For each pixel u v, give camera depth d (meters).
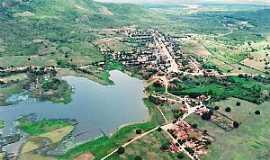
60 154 185.00
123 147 188.75
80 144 194.88
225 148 194.00
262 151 193.38
